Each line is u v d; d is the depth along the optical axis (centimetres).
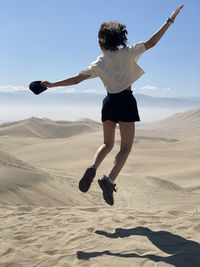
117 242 541
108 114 525
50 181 2002
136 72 518
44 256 511
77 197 2086
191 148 8525
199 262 470
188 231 578
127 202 2630
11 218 712
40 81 504
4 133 15388
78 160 7756
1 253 532
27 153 8569
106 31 511
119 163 514
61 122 18112
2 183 1567
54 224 651
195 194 3403
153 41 511
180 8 504
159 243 532
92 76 516
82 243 544
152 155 8112
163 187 3672
